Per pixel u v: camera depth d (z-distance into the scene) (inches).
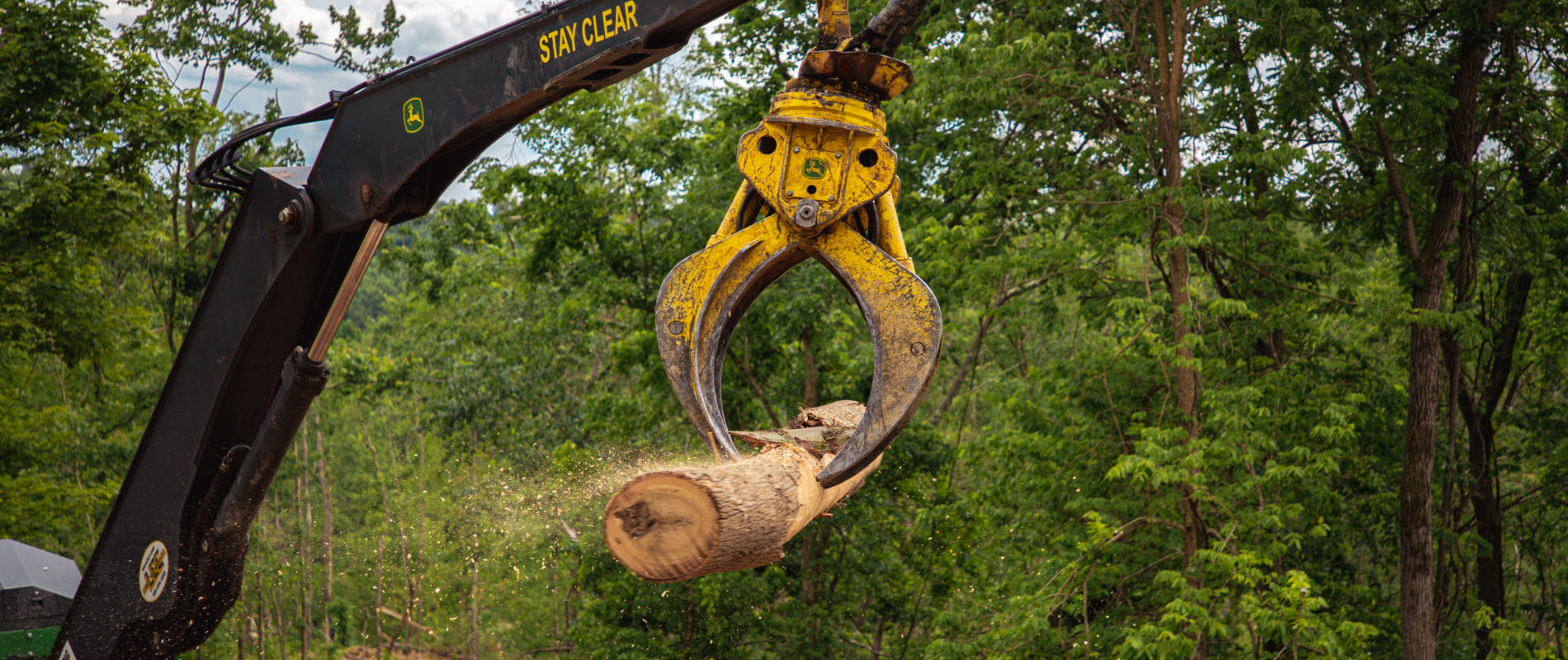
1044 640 503.8
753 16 682.8
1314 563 597.3
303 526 1352.1
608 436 793.6
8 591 318.0
